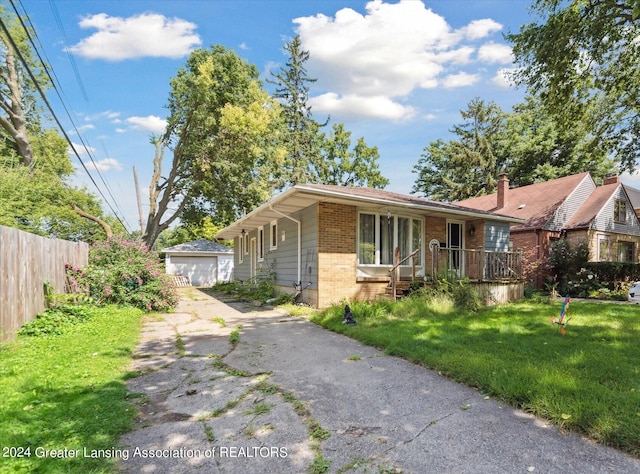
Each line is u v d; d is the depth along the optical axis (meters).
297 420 3.12
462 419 3.03
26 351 4.99
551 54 9.66
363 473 2.33
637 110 12.13
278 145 28.97
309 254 10.30
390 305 8.55
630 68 10.70
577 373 3.81
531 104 27.39
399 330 6.19
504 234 13.48
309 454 2.59
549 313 8.33
